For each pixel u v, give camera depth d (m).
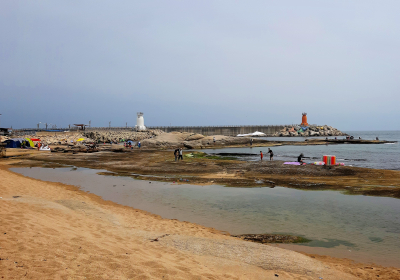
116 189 18.08
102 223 9.93
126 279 5.18
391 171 23.20
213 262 6.94
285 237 9.71
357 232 10.19
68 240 7.04
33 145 58.34
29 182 18.75
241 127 144.88
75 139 78.88
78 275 5.09
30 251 5.94
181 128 141.25
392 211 12.70
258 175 22.89
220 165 29.28
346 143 73.88
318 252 8.50
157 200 15.16
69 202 13.17
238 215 12.36
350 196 15.60
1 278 4.52
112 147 50.19
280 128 151.50
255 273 6.47
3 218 8.25
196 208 13.54
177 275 5.68
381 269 7.29
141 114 125.44
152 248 7.50
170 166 28.94
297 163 28.48
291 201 14.69
